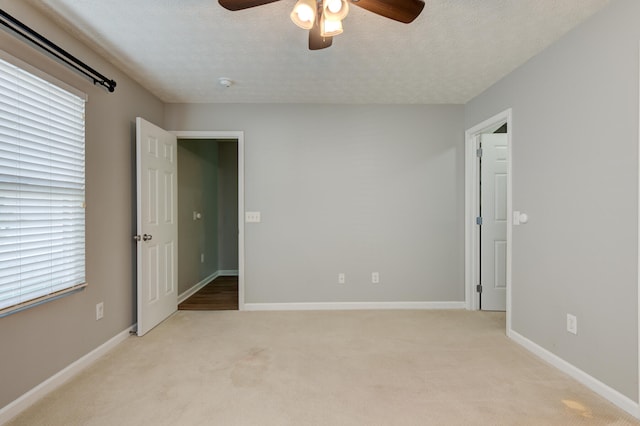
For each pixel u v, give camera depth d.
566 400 1.86
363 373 2.16
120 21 2.00
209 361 2.33
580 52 2.05
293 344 2.63
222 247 5.54
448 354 2.45
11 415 1.70
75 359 2.16
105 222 2.47
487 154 3.51
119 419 1.68
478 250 3.54
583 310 2.03
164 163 3.18
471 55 2.46
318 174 3.55
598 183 1.93
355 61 2.55
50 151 1.92
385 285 3.59
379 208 3.57
